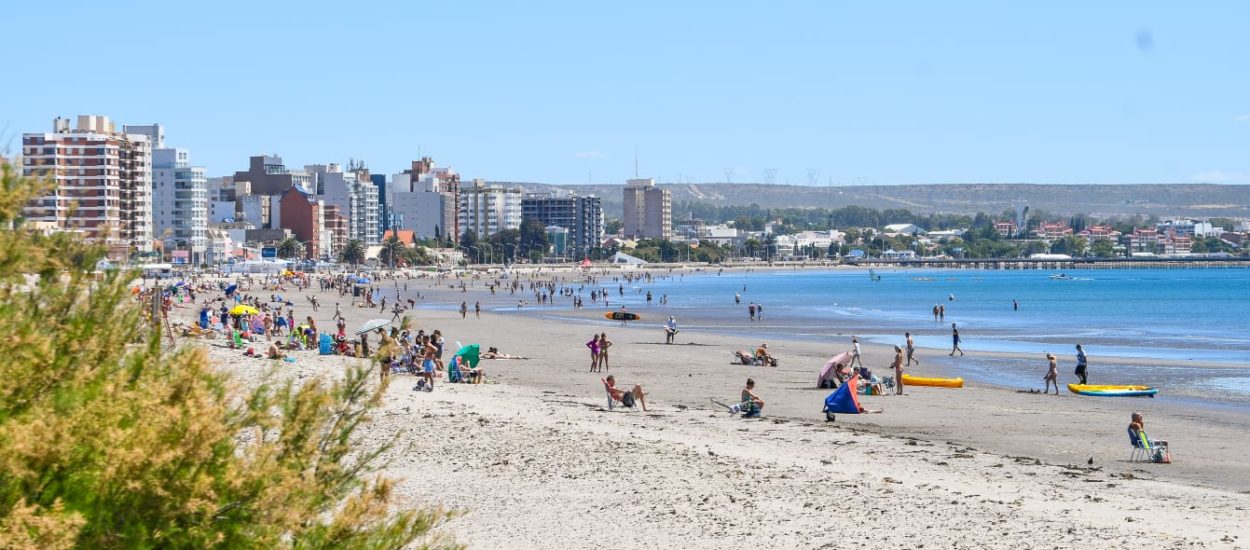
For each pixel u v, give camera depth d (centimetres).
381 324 7288
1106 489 3288
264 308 12462
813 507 2955
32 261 1194
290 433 1256
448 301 19425
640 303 18988
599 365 7075
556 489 3186
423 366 5575
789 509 2938
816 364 7638
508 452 3684
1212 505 3055
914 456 3831
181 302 14250
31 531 998
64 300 1209
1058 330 11750
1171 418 5066
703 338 10300
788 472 3416
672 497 3084
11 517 980
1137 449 4059
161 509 1069
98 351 1196
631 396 4984
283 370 5641
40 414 1075
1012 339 10444
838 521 2809
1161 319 13988
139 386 1182
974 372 7269
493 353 7869
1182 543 2589
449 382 5884
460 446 3769
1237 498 3170
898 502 3000
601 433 4084
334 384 1344
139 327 1253
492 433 4019
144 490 1061
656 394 5800
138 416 1128
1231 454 4056
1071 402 5597
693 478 3322
